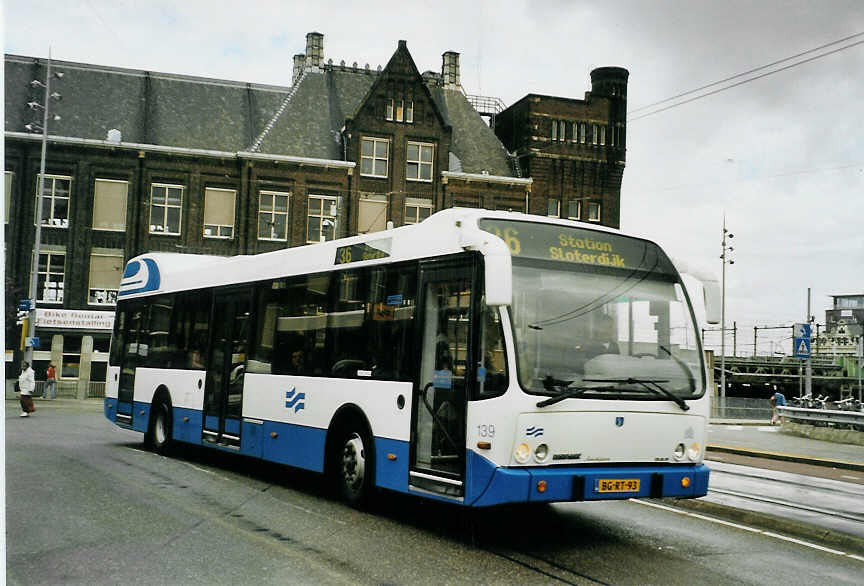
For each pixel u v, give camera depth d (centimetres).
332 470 1027
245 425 1228
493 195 4909
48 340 4259
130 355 1694
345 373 1008
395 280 941
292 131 4712
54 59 4631
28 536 789
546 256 820
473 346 796
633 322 838
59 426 2233
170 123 4638
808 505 1144
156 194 4494
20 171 4325
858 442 2425
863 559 816
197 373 1402
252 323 1251
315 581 650
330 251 1088
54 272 4344
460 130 5144
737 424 3841
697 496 834
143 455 1494
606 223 5178
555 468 772
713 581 695
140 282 1694
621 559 766
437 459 833
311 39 5025
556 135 5141
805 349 3125
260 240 4550
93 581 636
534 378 768
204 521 880
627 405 805
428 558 743
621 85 5259
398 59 4781
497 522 941
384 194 4719
